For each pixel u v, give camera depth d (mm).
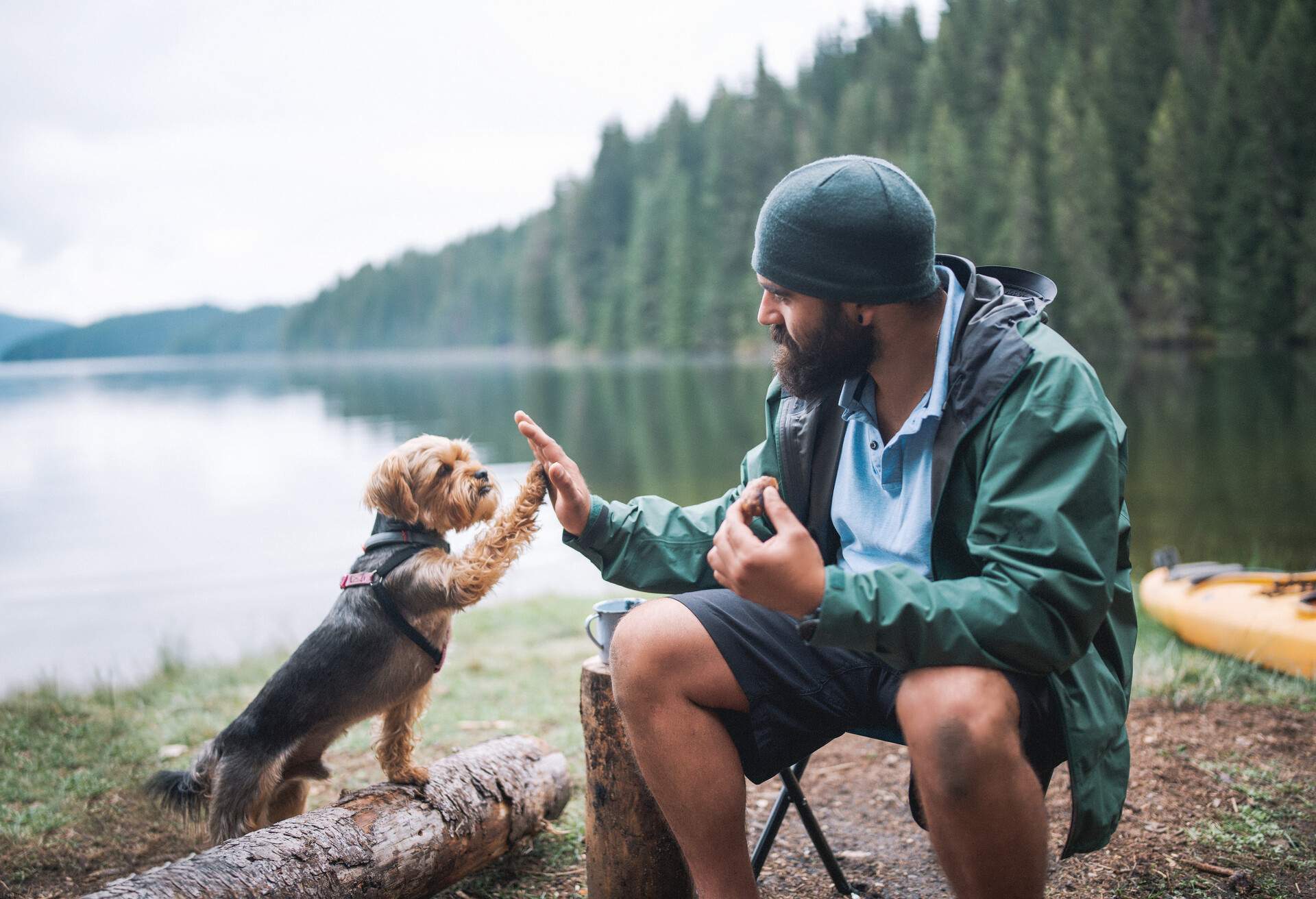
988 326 1794
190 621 8602
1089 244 47219
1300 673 3938
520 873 2650
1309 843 2502
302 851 2158
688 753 1828
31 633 8242
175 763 3756
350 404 48438
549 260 104375
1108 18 65688
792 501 2188
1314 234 42688
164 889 1929
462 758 2723
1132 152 54531
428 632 2848
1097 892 2320
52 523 15648
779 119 74125
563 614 6621
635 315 83500
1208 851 2486
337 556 11609
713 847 1852
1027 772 1550
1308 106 45000
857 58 97875
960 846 1562
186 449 28594
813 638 1607
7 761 3730
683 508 2279
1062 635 1599
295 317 197500
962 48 73500
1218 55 59750
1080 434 1653
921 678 1597
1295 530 9492
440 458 3033
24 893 2697
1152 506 11172
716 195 77188
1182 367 34938
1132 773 2979
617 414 32625
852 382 2025
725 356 71250
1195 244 47500
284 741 2689
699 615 1870
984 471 1741
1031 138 54188
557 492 2211
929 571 1890
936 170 54906
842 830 2848
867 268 1796
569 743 3736
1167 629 4953
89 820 3166
